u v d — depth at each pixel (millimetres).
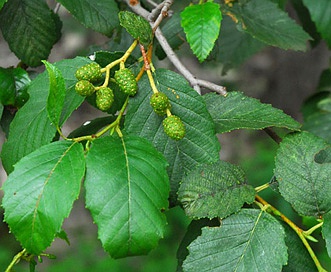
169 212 2484
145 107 798
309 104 1313
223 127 816
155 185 738
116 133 791
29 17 973
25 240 727
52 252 2598
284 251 761
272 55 2936
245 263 762
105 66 812
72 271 2461
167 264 2379
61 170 735
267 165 2545
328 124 1280
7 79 935
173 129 778
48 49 981
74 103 787
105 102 781
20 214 727
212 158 793
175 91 802
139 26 805
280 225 769
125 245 724
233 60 1403
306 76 2918
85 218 2816
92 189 729
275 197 2172
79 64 810
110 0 965
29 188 731
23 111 811
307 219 853
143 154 747
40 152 747
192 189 781
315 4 1131
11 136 806
